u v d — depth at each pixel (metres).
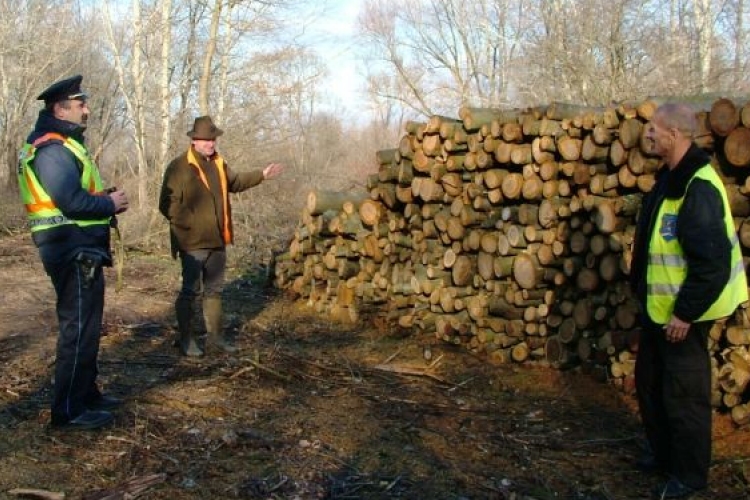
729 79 17.62
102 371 5.55
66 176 4.11
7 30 22.33
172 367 5.75
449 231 6.56
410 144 6.88
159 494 3.67
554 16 19.03
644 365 4.01
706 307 3.55
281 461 4.10
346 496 3.75
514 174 6.02
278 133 16.55
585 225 5.49
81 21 24.58
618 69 17.14
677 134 3.69
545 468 4.15
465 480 3.97
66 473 3.85
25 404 4.78
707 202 3.56
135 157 20.03
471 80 29.53
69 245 4.25
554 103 5.79
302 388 5.38
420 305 6.97
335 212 8.11
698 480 3.78
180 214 5.97
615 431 4.69
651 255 3.81
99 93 24.00
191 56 16.38
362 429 4.62
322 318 7.82
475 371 5.93
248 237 11.18
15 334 6.60
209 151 6.07
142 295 8.69
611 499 3.79
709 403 3.76
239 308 8.20
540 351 5.91
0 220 14.59
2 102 22.55
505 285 6.14
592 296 5.52
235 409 4.86
